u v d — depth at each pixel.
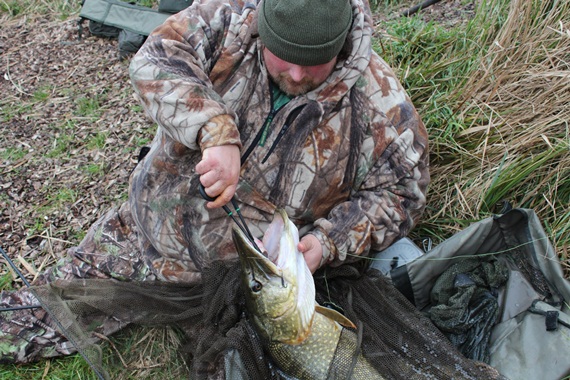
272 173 1.57
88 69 3.14
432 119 2.13
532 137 1.95
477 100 2.13
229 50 1.52
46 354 1.77
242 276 1.42
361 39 1.50
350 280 1.66
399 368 1.50
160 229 1.67
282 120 1.53
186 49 1.50
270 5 1.38
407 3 3.04
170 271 1.72
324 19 1.35
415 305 1.73
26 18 3.65
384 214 1.60
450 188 2.01
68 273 1.88
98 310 1.66
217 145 1.40
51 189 2.40
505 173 1.92
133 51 3.16
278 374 1.52
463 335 1.65
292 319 1.40
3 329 1.77
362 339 1.51
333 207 1.65
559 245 1.80
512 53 2.18
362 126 1.57
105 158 2.52
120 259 1.85
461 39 2.41
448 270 1.71
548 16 2.17
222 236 1.62
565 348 1.53
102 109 2.82
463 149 2.04
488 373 1.50
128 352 1.67
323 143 1.55
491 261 1.73
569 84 1.99
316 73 1.46
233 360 1.46
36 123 2.77
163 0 3.17
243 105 1.54
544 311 1.60
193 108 1.42
